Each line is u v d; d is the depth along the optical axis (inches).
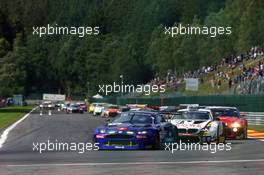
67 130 2421.3
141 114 1528.1
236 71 4640.8
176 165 1090.1
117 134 1445.6
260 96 3070.9
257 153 1363.2
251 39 5580.7
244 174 951.6
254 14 5639.8
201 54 6565.0
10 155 1311.5
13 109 7111.2
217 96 3747.5
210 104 3873.0
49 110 7066.9
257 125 3046.3
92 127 2696.9
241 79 4138.8
